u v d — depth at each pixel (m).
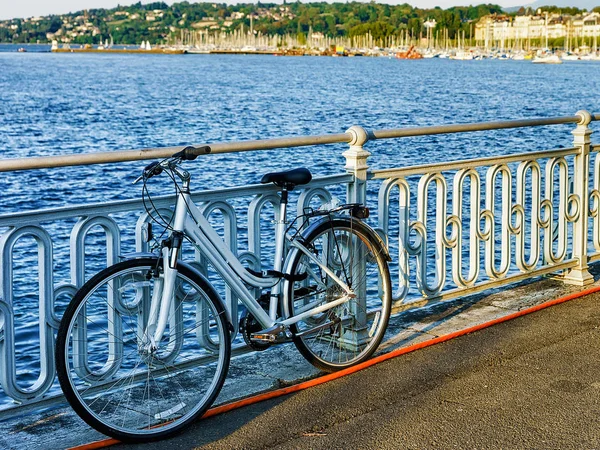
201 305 4.20
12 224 3.50
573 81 92.88
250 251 4.38
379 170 4.93
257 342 4.07
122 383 3.94
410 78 98.75
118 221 13.90
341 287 4.42
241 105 51.19
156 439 3.57
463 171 5.48
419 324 5.33
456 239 5.53
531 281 6.46
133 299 3.85
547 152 6.05
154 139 32.84
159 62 177.38
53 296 3.68
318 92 66.69
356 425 3.75
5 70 114.94
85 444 3.49
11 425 3.76
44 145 30.20
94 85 75.44
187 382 4.27
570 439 3.59
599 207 6.58
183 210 3.68
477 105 53.78
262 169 21.88
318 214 4.34
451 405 3.98
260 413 3.90
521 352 4.77
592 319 5.42
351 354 4.64
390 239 12.14
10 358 3.57
